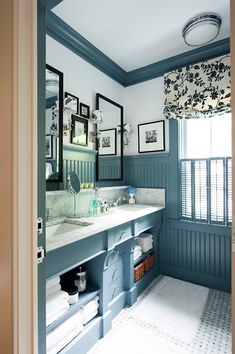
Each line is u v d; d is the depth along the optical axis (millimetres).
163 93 2598
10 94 877
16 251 857
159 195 2615
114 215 1980
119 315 1862
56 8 1720
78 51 2123
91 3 1675
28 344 882
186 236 2453
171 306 1987
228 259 2201
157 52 2359
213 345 1532
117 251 1887
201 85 2227
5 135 908
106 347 1518
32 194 897
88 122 2252
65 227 1783
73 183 1899
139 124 2779
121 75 2740
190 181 2447
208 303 2025
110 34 2057
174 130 2504
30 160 894
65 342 1328
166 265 2584
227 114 2201
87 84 2246
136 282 2137
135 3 1682
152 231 2564
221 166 2258
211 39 2025
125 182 2820
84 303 1519
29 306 890
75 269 1668
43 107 970
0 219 938
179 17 1845
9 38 876
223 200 2246
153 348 1507
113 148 2602
